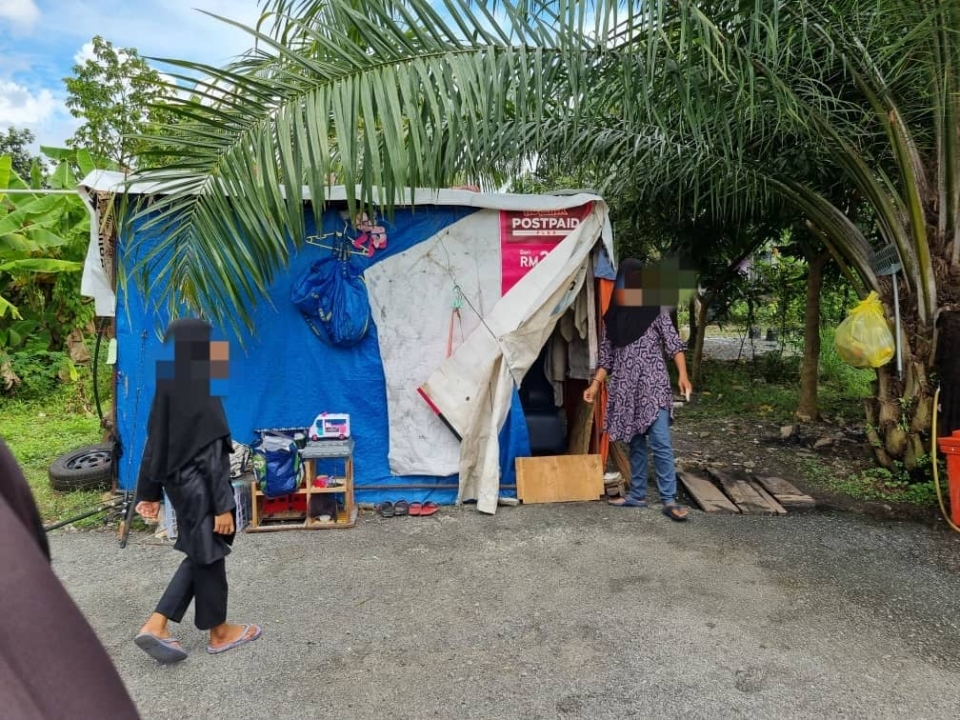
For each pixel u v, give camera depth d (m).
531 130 5.02
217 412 2.90
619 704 2.70
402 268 5.00
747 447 6.89
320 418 4.79
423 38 3.34
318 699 2.74
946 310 5.14
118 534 4.48
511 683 2.84
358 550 4.24
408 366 5.05
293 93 3.21
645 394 4.74
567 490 5.16
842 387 10.10
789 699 2.72
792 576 3.84
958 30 3.88
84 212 9.24
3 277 9.23
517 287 5.00
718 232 8.52
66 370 9.55
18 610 0.55
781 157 5.67
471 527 4.64
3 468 0.72
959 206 4.95
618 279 4.90
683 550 4.22
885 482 5.43
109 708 0.57
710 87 4.05
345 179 3.11
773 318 12.09
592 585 3.74
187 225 3.33
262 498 4.68
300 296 4.77
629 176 6.04
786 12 4.12
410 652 3.08
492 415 4.94
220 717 2.63
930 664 2.96
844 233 5.82
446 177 3.57
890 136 4.82
